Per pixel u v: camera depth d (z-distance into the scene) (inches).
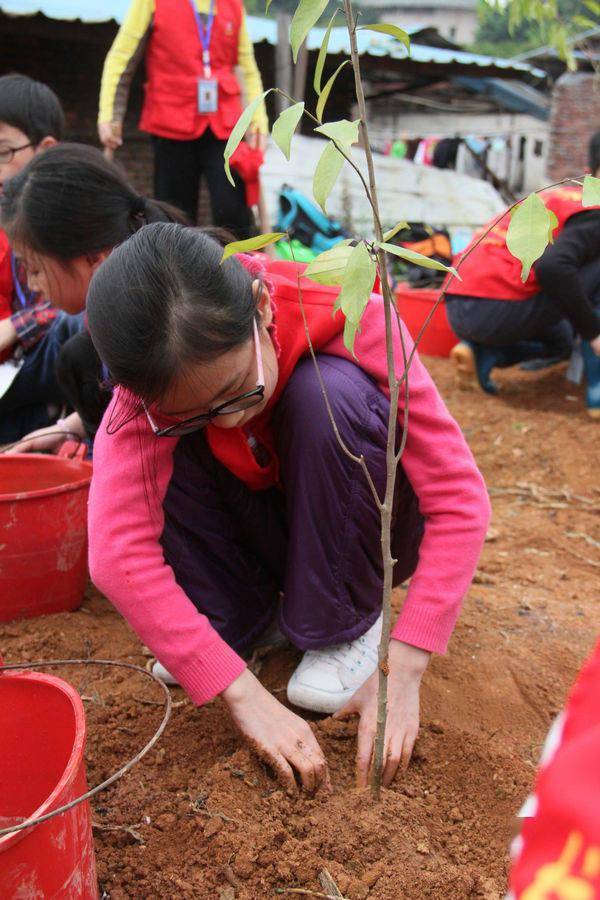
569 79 596.1
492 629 93.4
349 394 68.8
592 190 42.4
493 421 165.5
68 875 50.9
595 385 161.9
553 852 23.4
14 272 114.0
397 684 68.0
